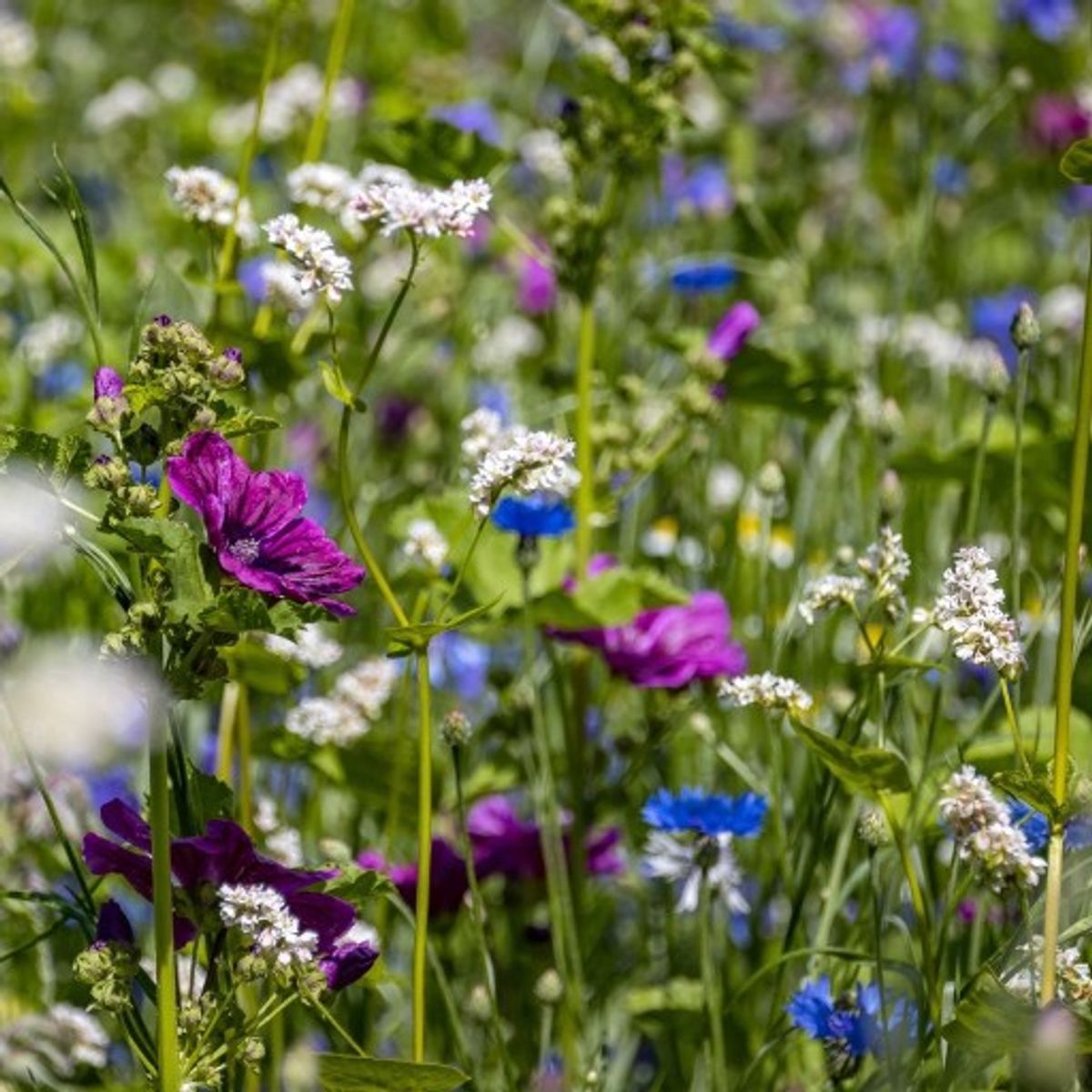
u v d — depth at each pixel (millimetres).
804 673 1979
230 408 1603
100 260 2273
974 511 1856
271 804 1885
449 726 1730
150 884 1609
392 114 2369
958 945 1785
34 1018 1738
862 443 2154
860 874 1775
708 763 1970
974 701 1991
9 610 1980
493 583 1886
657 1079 1824
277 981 1593
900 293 2307
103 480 1573
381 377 2229
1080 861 1648
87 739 1413
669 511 2143
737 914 1924
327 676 2033
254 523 1590
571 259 1905
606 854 1888
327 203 1874
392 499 2178
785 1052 1775
